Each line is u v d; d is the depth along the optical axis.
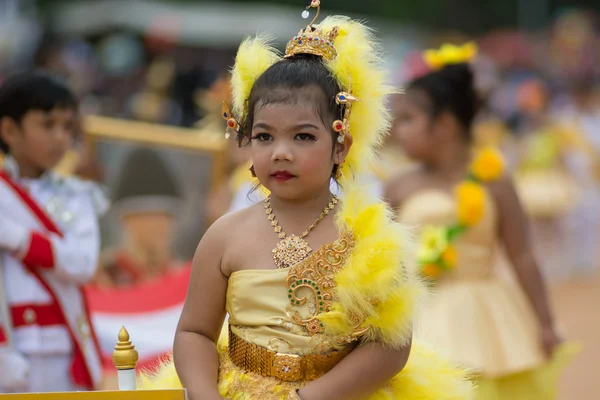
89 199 7.58
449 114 9.10
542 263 23.23
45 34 30.61
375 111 5.02
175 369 5.12
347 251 4.82
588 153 24.61
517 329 8.65
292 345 4.79
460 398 5.20
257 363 4.84
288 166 4.72
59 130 7.27
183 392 4.55
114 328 9.35
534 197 23.02
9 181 7.08
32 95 7.12
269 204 5.07
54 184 7.38
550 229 23.69
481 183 8.82
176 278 10.05
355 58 4.91
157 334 9.33
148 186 11.48
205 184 11.65
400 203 9.29
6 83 7.25
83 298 7.44
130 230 11.35
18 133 7.21
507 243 8.96
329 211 5.03
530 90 30.17
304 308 4.80
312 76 4.77
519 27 52.38
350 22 5.16
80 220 7.35
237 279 4.91
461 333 8.36
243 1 39.25
